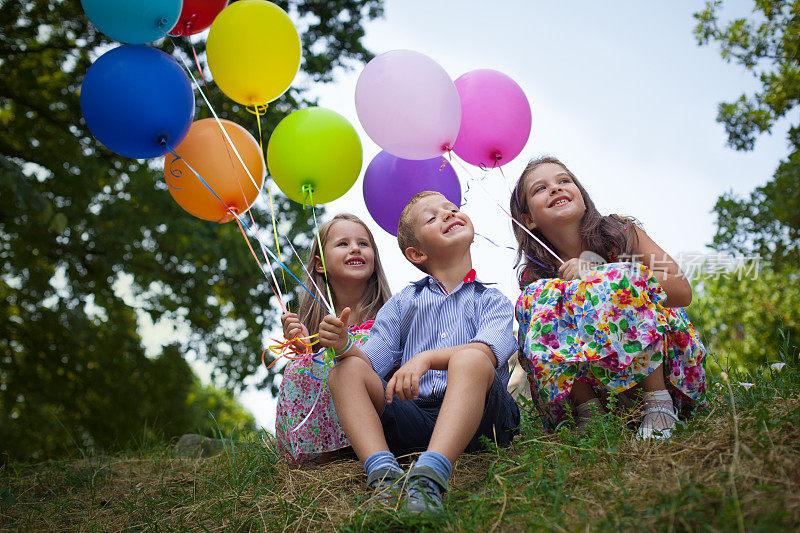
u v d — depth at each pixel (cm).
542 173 235
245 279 694
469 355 187
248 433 320
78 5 639
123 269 696
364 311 272
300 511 177
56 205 642
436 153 248
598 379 197
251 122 626
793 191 424
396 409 200
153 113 235
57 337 715
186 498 214
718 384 227
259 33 251
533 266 245
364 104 244
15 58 664
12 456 603
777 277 431
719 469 143
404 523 149
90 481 264
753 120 517
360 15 684
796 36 512
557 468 162
